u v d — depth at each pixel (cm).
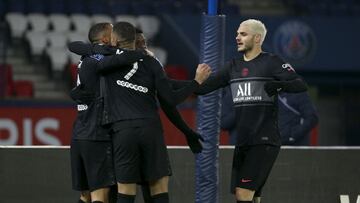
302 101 3002
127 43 2330
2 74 5216
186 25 5972
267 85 2311
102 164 2375
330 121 6306
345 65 6072
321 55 6034
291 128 3009
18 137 4672
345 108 6306
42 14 6178
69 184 2862
